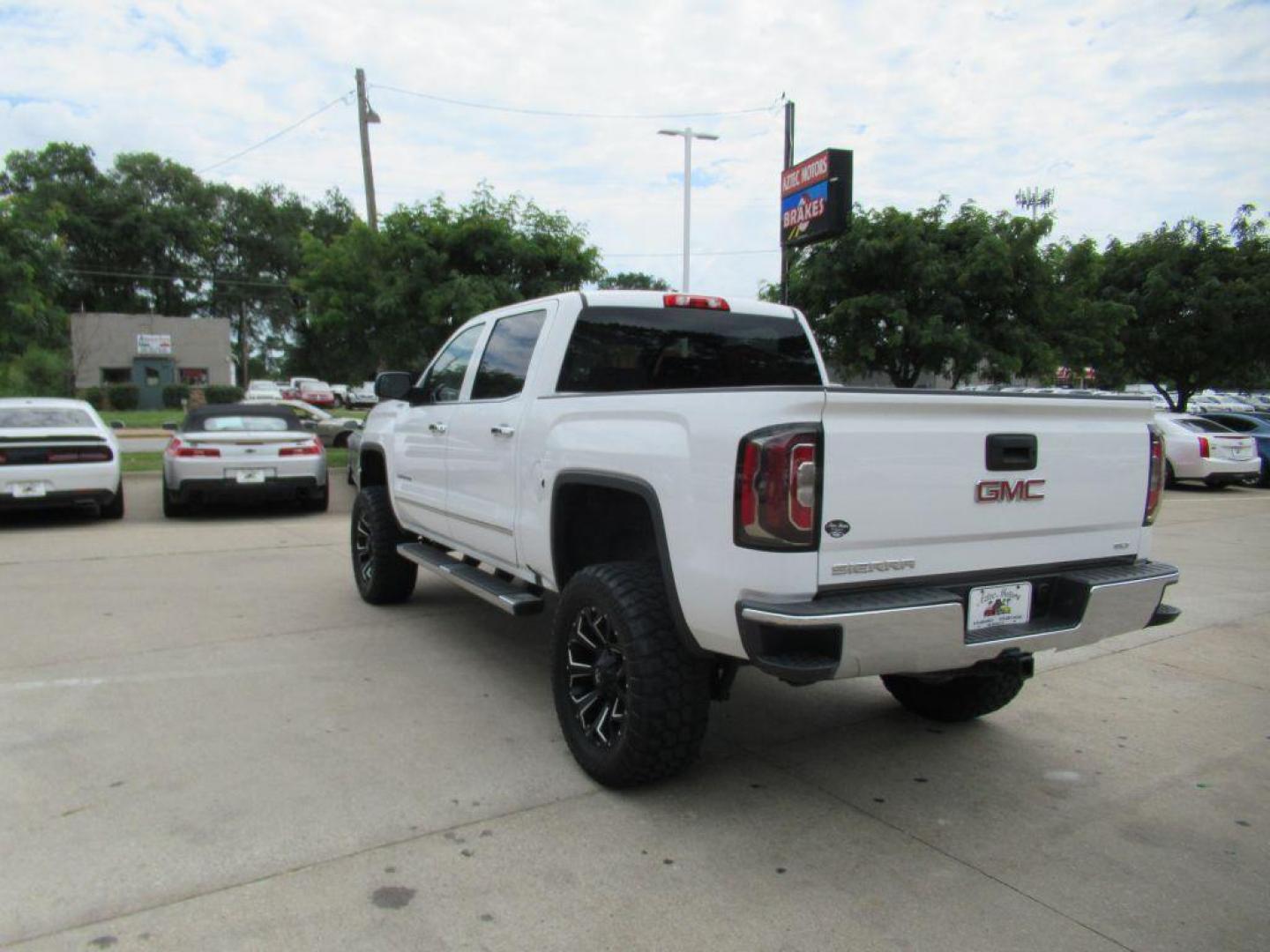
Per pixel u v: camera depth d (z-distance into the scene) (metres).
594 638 3.56
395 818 3.13
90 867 2.76
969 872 2.88
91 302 64.12
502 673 4.79
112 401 45.59
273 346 74.12
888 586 2.90
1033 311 14.30
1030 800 3.44
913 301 14.18
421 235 14.36
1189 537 10.56
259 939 2.43
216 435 10.20
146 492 12.88
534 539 3.99
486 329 4.95
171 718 4.03
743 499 2.76
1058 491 3.24
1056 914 2.65
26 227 19.34
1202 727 4.27
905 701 4.38
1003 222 14.17
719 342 4.70
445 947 2.42
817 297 14.71
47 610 5.93
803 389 2.71
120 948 2.37
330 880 2.73
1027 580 3.19
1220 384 22.06
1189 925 2.62
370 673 4.76
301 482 10.55
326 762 3.60
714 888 2.75
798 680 2.68
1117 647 5.71
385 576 6.03
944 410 2.94
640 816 3.21
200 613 5.95
